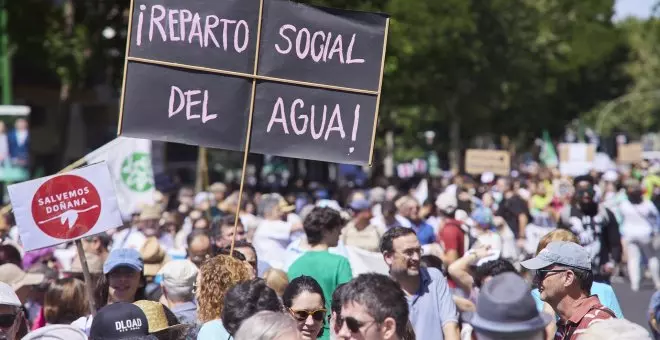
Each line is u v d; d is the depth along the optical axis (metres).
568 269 6.75
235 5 8.84
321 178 57.62
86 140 47.59
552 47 69.94
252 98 8.84
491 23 57.56
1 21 31.97
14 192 8.70
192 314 8.80
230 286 7.44
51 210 8.74
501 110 67.88
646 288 24.80
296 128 8.88
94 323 6.52
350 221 15.96
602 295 8.51
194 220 17.14
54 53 33.38
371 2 35.00
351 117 8.91
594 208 17.27
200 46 8.81
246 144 8.79
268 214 16.38
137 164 16.62
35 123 44.44
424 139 69.69
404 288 8.56
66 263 15.05
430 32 49.69
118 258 8.81
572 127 89.94
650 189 32.47
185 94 8.80
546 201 26.83
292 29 8.90
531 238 23.39
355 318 5.46
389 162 60.59
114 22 35.28
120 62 35.69
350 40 8.91
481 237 15.39
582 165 41.97
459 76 54.44
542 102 70.12
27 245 8.68
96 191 8.82
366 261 11.82
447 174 51.50
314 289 7.52
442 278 8.65
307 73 8.90
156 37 8.79
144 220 15.07
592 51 74.94
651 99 102.12
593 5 75.56
